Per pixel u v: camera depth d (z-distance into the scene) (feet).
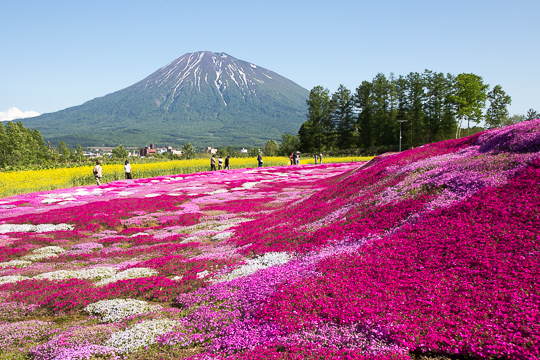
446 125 367.86
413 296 24.79
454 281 25.35
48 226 69.46
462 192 38.63
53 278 40.47
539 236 26.99
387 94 407.64
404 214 39.78
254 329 24.80
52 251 54.65
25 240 58.95
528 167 36.55
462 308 22.20
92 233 67.97
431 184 44.27
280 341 22.79
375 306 24.21
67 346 24.71
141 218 76.84
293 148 542.57
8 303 33.01
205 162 214.69
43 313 32.58
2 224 69.97
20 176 131.13
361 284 27.68
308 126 457.27
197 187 126.72
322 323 23.90
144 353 24.14
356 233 40.06
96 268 44.27
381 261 30.91
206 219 76.13
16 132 428.97
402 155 70.18
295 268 34.14
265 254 41.42
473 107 344.08
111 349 24.14
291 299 27.20
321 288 28.07
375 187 55.26
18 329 27.53
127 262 47.55
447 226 33.09
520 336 18.85
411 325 21.43
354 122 431.84
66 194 108.37
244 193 112.37
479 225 31.12
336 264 32.24
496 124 376.89
